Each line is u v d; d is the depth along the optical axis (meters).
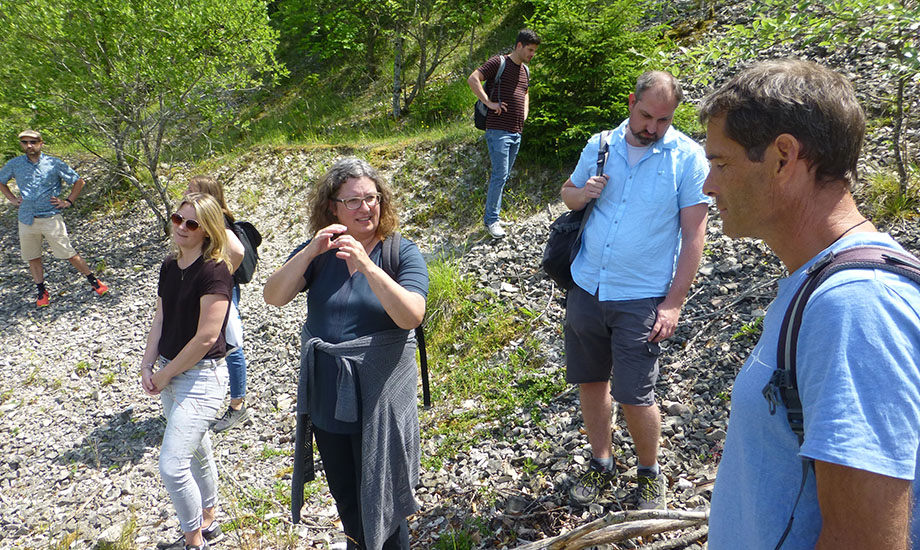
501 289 5.50
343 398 2.42
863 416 0.89
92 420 5.24
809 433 0.94
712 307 4.44
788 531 1.08
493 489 3.38
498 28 11.53
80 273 8.16
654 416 2.80
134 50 7.46
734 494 1.22
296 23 11.79
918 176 4.70
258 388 5.24
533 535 2.99
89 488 4.40
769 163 1.07
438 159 7.99
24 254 7.25
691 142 2.77
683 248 2.75
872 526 0.89
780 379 1.05
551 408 3.98
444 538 3.08
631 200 2.78
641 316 2.74
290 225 8.16
